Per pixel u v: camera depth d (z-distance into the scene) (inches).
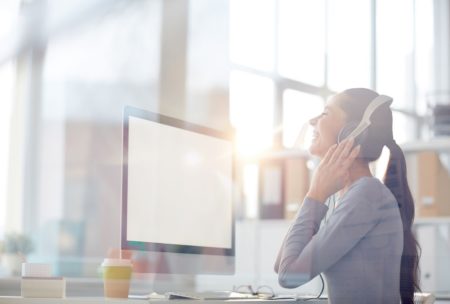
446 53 166.2
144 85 178.2
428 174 95.2
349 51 120.6
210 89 163.6
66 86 179.0
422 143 95.9
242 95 151.0
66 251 167.6
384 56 117.3
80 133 180.7
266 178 98.6
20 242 105.8
